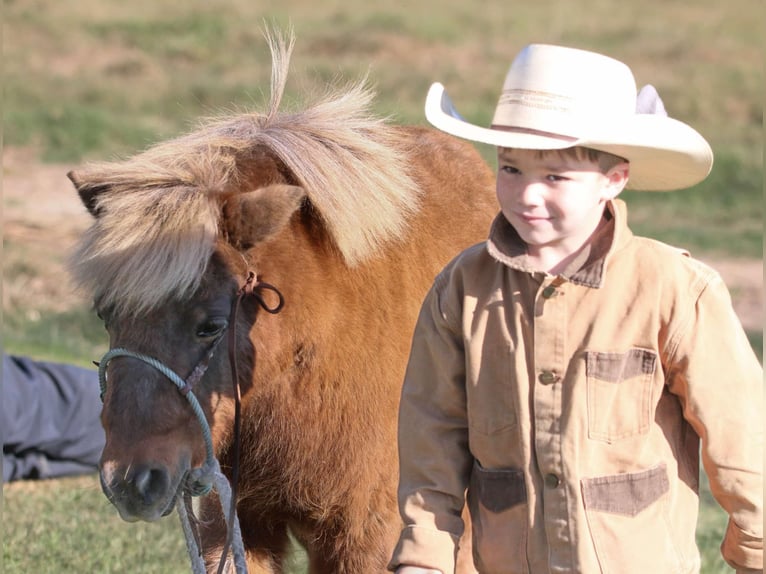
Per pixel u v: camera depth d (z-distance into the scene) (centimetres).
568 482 470
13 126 3008
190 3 4284
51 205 2523
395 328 670
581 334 474
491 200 822
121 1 4266
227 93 3397
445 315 500
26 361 1232
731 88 3672
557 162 462
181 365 569
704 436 471
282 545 719
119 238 575
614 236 477
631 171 510
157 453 554
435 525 494
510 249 484
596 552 468
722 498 476
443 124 479
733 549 481
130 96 3369
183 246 567
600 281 472
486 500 495
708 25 4406
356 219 636
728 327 473
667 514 481
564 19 4450
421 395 511
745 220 2834
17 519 1049
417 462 505
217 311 577
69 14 4047
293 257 623
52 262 2150
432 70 3681
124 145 2970
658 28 4322
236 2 4347
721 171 3095
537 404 476
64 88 3378
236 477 586
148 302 561
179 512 588
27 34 3809
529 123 466
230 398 591
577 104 466
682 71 3838
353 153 667
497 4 4681
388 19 4178
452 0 4684
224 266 584
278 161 651
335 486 653
